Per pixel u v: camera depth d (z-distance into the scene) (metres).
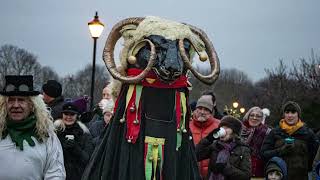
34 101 4.93
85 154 6.29
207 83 4.90
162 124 4.82
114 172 4.80
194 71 4.79
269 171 7.16
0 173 4.70
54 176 4.86
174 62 4.60
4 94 4.85
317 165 6.66
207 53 5.05
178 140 4.86
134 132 4.78
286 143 7.32
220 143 6.54
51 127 5.02
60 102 7.43
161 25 4.76
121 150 4.80
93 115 8.84
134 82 4.71
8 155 4.74
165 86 4.84
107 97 8.26
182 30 4.81
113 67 4.85
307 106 21.72
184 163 4.89
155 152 4.78
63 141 6.26
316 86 27.92
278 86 30.98
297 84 29.34
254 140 7.81
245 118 8.13
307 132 7.46
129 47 4.85
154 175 4.75
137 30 4.81
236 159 6.45
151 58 4.65
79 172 6.22
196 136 7.08
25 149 4.78
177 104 4.89
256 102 35.66
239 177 6.32
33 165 4.79
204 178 6.73
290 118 7.48
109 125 4.99
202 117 7.08
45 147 4.91
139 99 4.84
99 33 14.39
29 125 4.87
